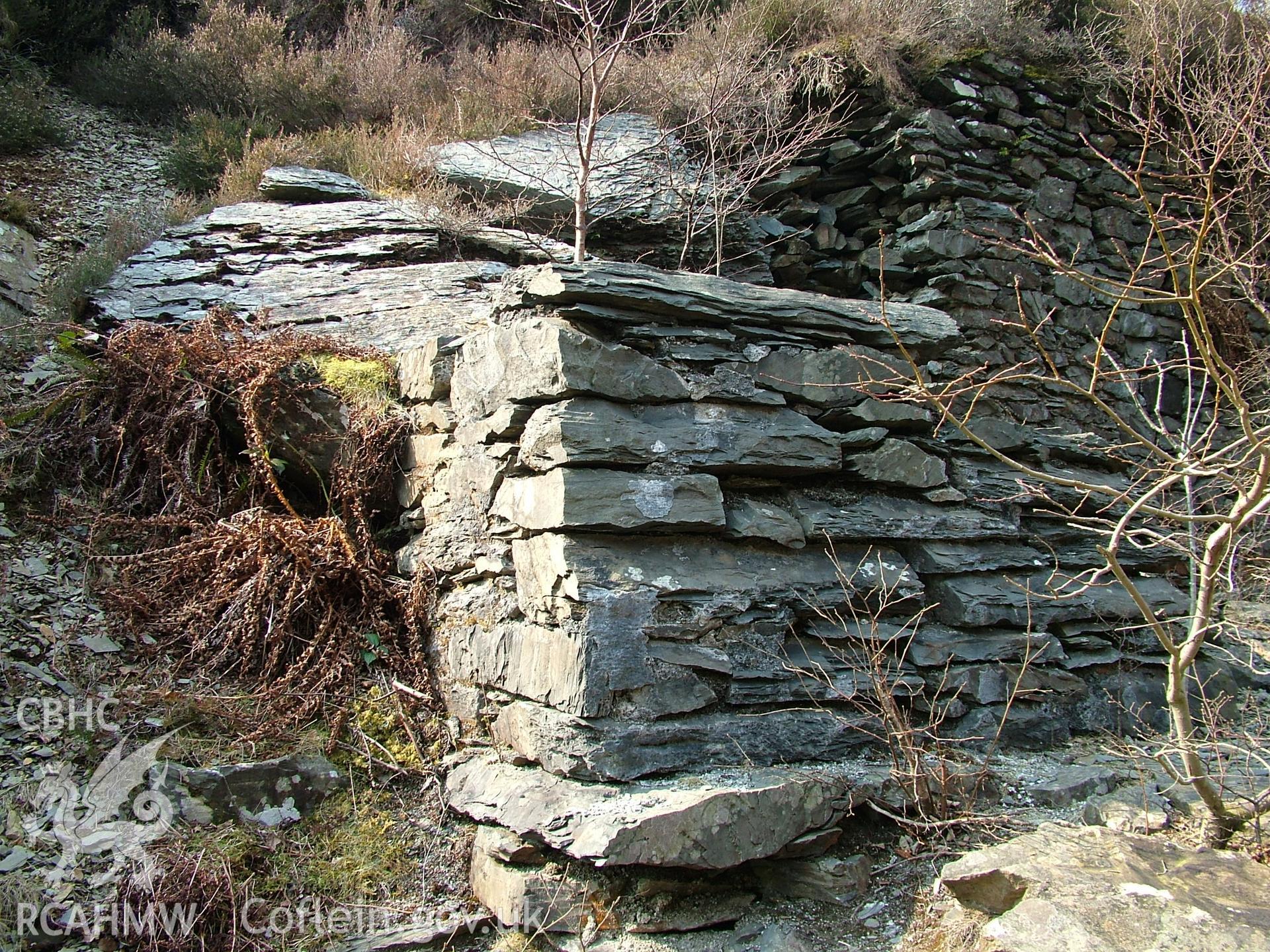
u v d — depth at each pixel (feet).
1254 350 22.95
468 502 12.55
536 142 25.57
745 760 10.61
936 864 10.32
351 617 13.25
